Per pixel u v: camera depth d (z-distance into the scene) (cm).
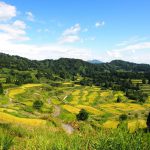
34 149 547
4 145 661
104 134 534
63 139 591
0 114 7156
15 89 19162
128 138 500
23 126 1617
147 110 15900
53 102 16825
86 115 9881
